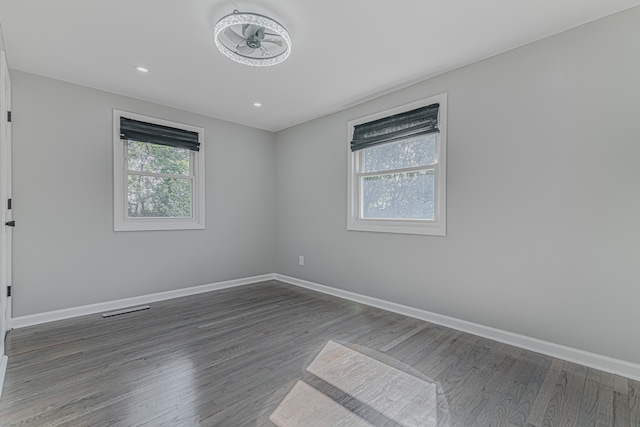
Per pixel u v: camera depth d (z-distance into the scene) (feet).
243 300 12.03
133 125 11.18
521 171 7.79
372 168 11.58
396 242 10.61
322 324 9.44
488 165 8.37
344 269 12.44
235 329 9.03
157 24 6.93
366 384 6.11
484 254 8.46
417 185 10.21
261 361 7.05
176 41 7.63
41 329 8.89
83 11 6.45
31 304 9.25
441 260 9.39
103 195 10.61
